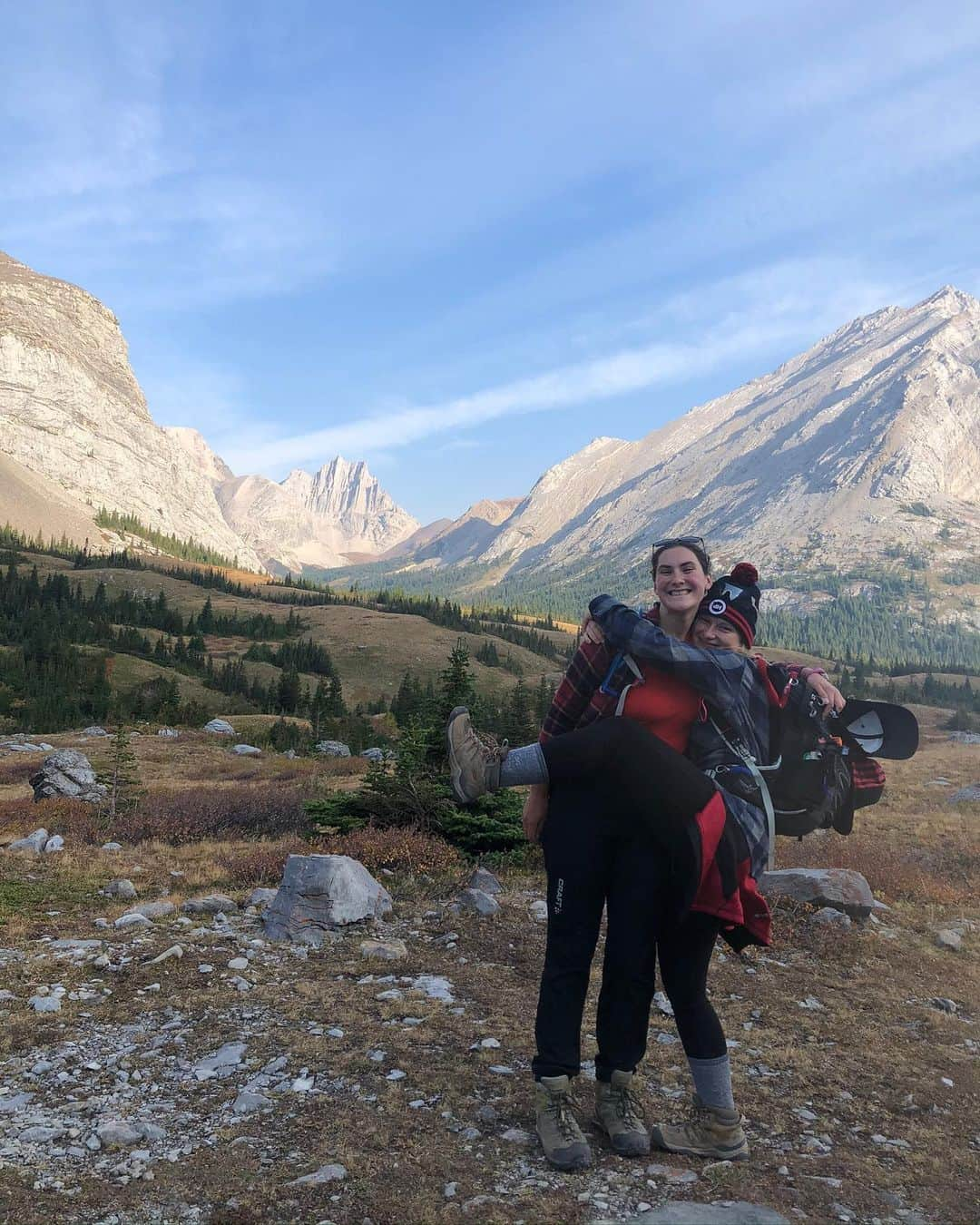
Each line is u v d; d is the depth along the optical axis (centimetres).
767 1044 523
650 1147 350
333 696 11812
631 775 302
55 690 11531
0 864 1163
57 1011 529
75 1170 331
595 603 327
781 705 314
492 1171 328
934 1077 491
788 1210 307
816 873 945
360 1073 428
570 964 330
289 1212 297
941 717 14500
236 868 1076
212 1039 482
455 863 1096
